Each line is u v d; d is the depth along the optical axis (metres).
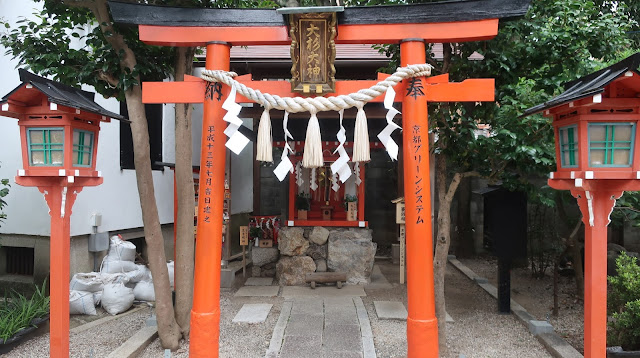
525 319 5.75
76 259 6.70
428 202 3.47
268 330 5.52
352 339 5.14
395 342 5.09
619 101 3.02
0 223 6.88
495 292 7.27
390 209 11.67
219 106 3.64
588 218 3.26
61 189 3.63
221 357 4.69
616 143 3.09
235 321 5.77
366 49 8.78
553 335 5.15
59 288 3.65
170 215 9.28
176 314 5.18
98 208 7.07
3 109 3.37
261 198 11.98
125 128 7.82
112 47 4.65
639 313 4.14
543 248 8.70
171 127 9.32
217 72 3.54
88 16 5.04
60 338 3.64
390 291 7.52
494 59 4.62
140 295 6.58
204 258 3.62
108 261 6.80
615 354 4.18
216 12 3.63
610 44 4.72
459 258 10.38
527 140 5.08
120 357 4.42
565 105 3.20
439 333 4.76
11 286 6.84
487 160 5.60
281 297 7.12
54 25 4.95
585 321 3.31
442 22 3.50
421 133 3.47
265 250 8.49
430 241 3.49
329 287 7.76
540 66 4.89
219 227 3.68
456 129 4.92
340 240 8.08
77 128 3.68
